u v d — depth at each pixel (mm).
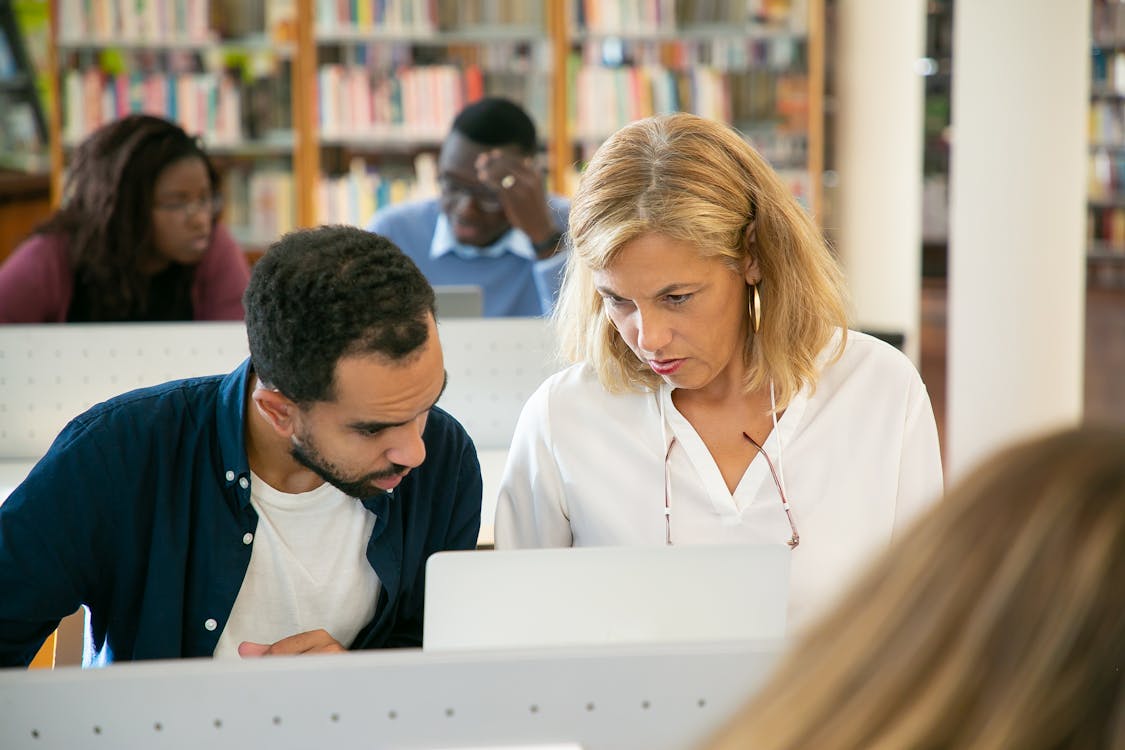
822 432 1832
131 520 1593
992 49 4695
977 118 4754
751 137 6461
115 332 2889
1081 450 590
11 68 7496
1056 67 4664
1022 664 547
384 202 6340
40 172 7383
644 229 1607
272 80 6289
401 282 1432
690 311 1665
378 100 6305
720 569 1433
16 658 1608
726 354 1735
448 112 6312
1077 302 4805
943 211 9680
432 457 1724
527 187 3740
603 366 1837
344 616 1695
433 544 1743
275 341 1431
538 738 1216
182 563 1613
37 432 2908
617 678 1216
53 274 3295
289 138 6324
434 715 1202
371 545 1660
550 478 1888
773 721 588
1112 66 9938
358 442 1476
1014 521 574
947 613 569
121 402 1620
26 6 7551
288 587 1661
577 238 1677
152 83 6207
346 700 1192
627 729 1223
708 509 1838
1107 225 10133
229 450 1591
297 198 6336
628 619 1432
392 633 1759
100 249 3273
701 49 6430
